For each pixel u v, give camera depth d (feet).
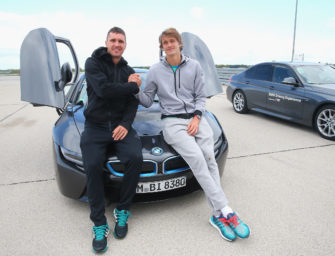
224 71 40.11
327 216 6.72
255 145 12.28
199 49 10.28
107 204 6.43
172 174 6.46
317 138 13.34
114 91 5.95
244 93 18.66
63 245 5.75
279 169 9.61
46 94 8.43
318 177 8.96
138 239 5.92
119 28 6.23
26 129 15.49
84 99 9.23
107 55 6.20
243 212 6.94
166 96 6.97
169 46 6.58
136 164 5.92
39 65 8.51
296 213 6.87
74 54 11.86
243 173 9.29
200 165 6.17
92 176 5.68
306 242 5.78
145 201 6.59
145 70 11.04
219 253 5.48
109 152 6.43
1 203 7.41
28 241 5.86
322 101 13.19
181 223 6.48
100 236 5.61
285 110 15.43
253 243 5.77
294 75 15.19
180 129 6.59
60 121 8.13
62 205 7.29
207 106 22.95
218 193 6.07
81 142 6.11
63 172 6.48
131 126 6.89
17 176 9.14
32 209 7.11
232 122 16.81
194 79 7.08
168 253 5.49
